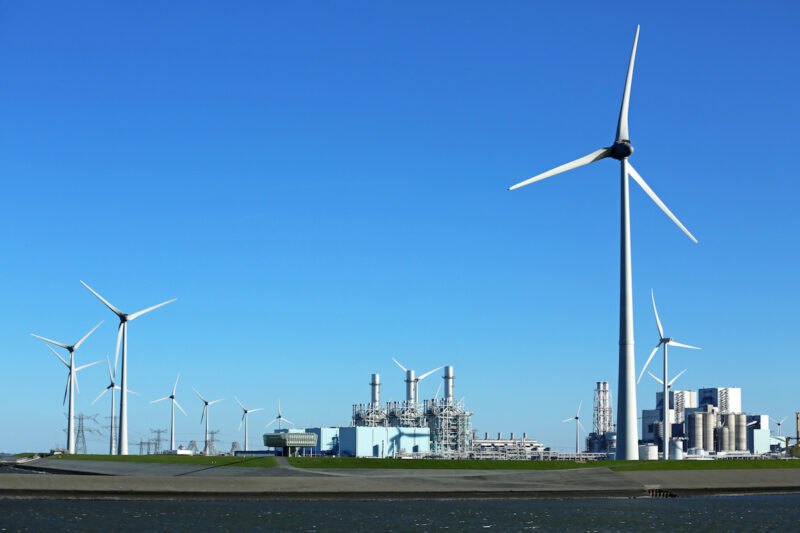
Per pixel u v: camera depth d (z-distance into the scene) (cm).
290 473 14862
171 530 9412
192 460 17350
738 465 16288
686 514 11850
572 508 12481
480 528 10088
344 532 9512
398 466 15700
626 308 15062
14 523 9769
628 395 15100
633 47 15562
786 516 11744
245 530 9531
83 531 9206
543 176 15238
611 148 15375
